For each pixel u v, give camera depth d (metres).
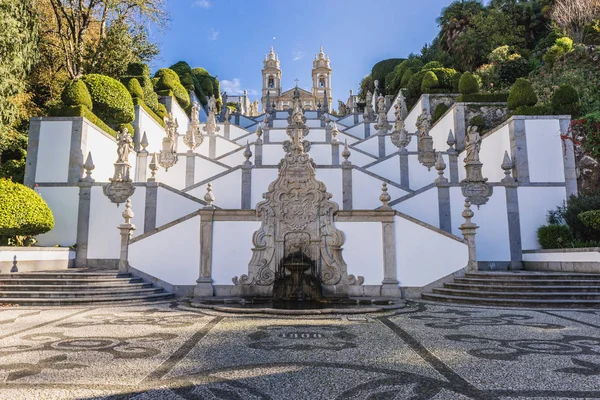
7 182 12.31
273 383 3.88
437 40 40.56
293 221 11.52
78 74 22.89
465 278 11.27
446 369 4.35
